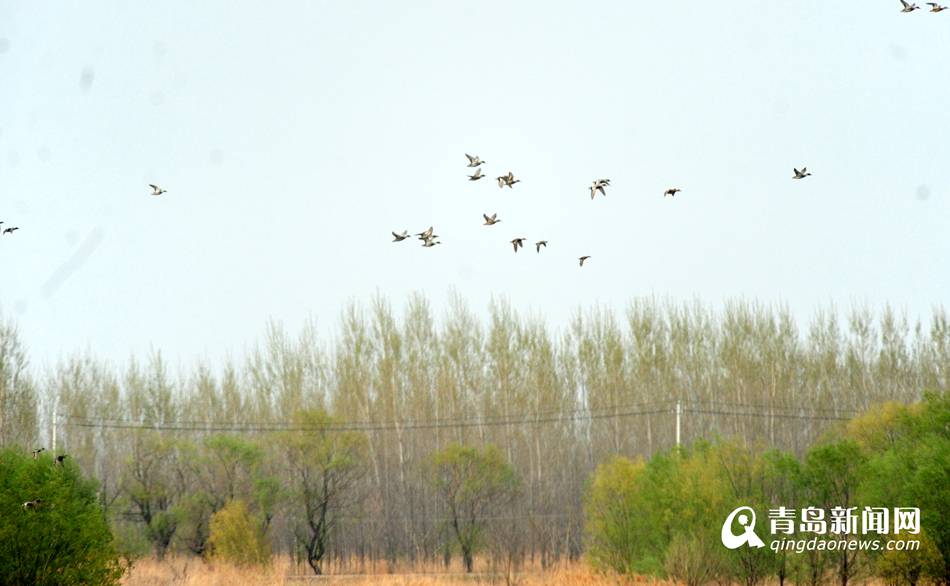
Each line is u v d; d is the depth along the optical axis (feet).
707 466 171.12
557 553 256.52
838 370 275.18
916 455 154.51
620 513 189.78
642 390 274.36
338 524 260.01
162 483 251.19
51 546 141.38
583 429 272.10
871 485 153.07
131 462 248.73
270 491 243.40
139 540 228.84
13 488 140.77
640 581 176.04
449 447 247.09
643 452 269.85
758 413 269.44
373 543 262.06
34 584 140.77
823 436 241.96
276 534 268.82
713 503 165.37
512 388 272.10
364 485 264.52
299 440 246.27
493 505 248.11
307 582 206.08
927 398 169.99
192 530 244.42
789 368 273.13
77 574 144.36
